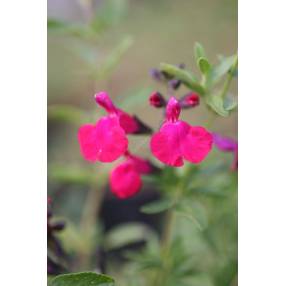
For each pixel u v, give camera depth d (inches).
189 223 15.2
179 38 25.5
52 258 12.2
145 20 26.3
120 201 19.6
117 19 15.7
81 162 20.2
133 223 19.0
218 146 12.9
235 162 12.9
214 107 11.4
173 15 26.2
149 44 25.9
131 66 25.7
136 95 14.7
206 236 14.7
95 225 16.7
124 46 15.3
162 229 18.2
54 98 24.6
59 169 15.9
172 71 11.8
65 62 24.7
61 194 18.5
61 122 23.0
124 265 17.0
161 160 11.1
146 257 14.6
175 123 11.2
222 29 24.7
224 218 14.9
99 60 15.9
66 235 15.6
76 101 24.5
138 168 12.9
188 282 14.3
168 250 14.3
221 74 11.8
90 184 17.5
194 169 13.1
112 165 15.8
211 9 25.5
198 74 22.9
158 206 12.6
